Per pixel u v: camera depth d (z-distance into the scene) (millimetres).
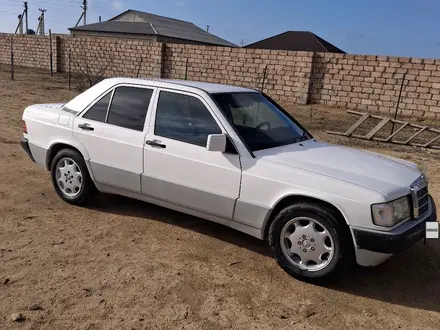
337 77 18078
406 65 16578
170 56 22719
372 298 3959
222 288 3939
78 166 5547
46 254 4359
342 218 3902
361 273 4418
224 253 4641
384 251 3752
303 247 4086
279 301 3793
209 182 4539
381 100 17312
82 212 5527
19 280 3844
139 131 5043
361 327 3510
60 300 3584
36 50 28984
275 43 32406
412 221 4059
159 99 5008
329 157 4523
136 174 5047
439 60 15922
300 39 32344
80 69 24875
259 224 4328
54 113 5750
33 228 4957
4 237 4680
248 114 4906
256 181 4258
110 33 47625
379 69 17125
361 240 3781
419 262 4742
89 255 4398
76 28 49750
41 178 6812
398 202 3889
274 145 4684
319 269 4027
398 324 3586
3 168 7234
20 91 18188
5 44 30688
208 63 21375
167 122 4898
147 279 4004
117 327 3289
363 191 3816
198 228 5234
